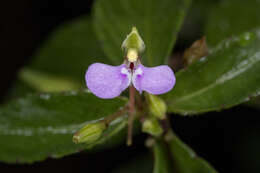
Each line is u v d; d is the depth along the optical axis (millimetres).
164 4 233
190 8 270
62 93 219
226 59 217
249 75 216
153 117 213
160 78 200
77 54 271
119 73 203
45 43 273
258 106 247
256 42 216
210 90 218
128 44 206
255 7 255
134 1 236
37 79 270
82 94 219
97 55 270
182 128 258
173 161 220
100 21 240
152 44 231
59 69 271
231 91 216
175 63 263
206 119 257
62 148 217
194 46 216
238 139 255
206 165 218
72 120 221
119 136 233
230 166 255
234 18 256
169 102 220
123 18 238
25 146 221
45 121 222
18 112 223
